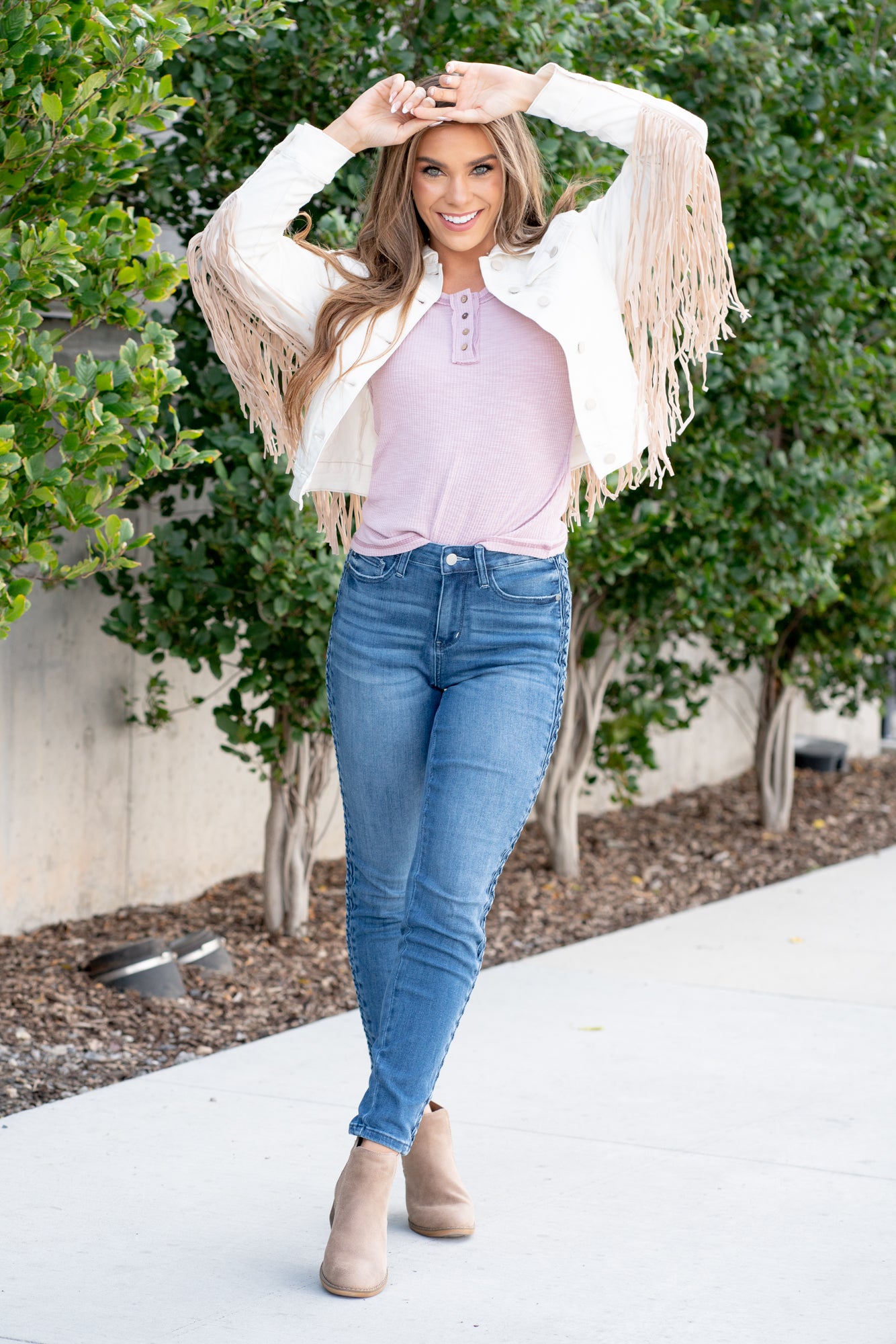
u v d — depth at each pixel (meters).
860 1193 3.29
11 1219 3.09
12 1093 3.91
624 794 8.21
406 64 4.89
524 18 4.82
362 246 2.89
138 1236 3.02
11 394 3.43
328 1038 4.46
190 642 5.14
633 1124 3.71
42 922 5.48
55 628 5.42
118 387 3.49
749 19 5.97
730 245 5.77
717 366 5.70
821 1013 4.78
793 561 6.34
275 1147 3.54
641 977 5.21
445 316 2.79
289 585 4.79
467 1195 3.05
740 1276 2.87
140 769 5.82
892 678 9.98
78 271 3.34
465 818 2.72
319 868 6.62
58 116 3.16
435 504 2.76
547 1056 4.27
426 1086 2.78
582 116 2.80
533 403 2.76
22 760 5.33
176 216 5.20
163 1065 4.27
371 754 2.86
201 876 6.16
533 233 2.88
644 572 6.47
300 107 5.03
